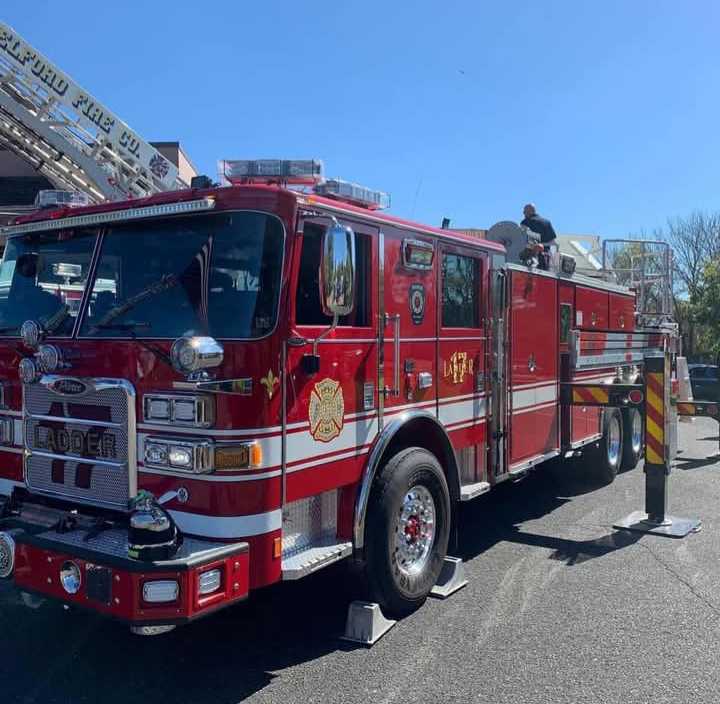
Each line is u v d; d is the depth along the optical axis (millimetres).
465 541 6586
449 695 3773
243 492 3656
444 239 5418
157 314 3977
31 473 4355
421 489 4969
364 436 4520
